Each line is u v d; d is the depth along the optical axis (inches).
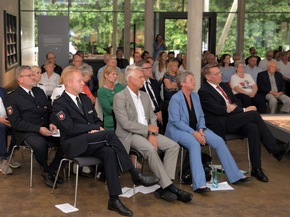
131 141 173.8
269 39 655.1
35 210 157.9
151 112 190.9
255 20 652.1
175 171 190.2
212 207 163.3
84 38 643.5
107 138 158.6
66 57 475.8
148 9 503.2
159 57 358.3
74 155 159.6
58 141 183.3
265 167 218.1
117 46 647.1
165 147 178.5
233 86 302.7
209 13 623.8
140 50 644.7
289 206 165.9
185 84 190.4
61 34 472.1
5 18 474.3
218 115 201.9
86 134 160.1
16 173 200.5
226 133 205.2
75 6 639.1
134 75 180.1
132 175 165.9
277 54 447.5
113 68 199.0
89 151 159.9
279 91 330.3
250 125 198.5
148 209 160.2
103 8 639.8
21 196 171.8
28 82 185.6
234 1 642.8
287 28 650.8
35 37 685.3
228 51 654.5
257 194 178.4
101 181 191.8
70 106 166.7
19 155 230.2
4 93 205.6
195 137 184.2
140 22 644.1
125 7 606.2
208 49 632.4
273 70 327.0
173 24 617.0
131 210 158.7
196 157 179.2
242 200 171.3
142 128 175.5
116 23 643.5
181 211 158.9
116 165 158.1
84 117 170.1
